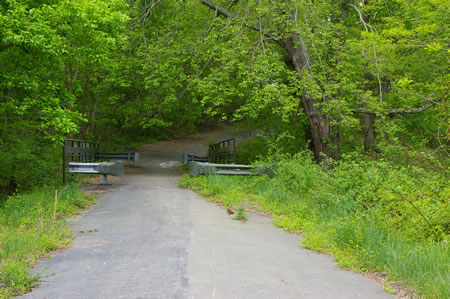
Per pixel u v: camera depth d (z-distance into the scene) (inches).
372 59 524.4
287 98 549.6
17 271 182.4
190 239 256.7
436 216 258.2
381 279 191.9
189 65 677.3
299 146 851.4
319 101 608.1
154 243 245.4
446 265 190.5
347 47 569.0
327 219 317.7
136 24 669.9
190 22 689.0
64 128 440.8
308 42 561.9
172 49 640.4
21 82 427.2
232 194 431.5
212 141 1195.3
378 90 668.7
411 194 292.2
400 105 637.3
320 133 625.3
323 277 190.2
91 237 264.7
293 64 662.5
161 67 618.5
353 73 572.4
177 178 681.0
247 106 604.1
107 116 1005.2
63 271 192.5
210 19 675.4
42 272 191.2
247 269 197.3
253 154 975.0
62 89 491.5
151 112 840.9
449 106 362.0
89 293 161.8
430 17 383.9
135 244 243.4
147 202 412.2
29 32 388.2
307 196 403.9
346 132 653.9
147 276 182.7
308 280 184.2
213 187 467.8
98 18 461.7
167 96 698.2
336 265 212.8
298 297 161.0
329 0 596.7
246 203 414.6
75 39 481.7
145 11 689.0
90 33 464.4
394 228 266.8
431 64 565.6
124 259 211.3
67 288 168.4
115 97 797.2
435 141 611.8
